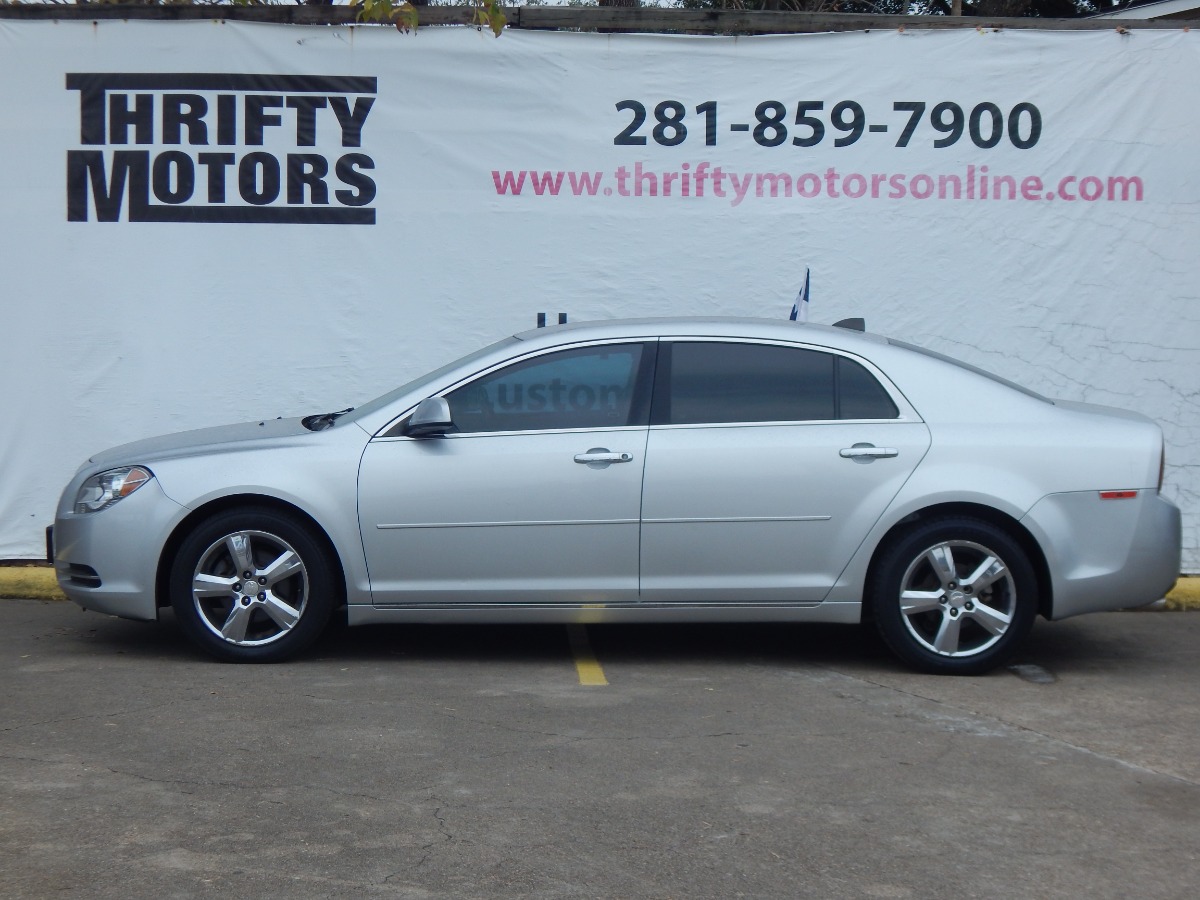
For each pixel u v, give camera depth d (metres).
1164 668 6.64
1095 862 4.11
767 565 6.22
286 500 6.19
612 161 8.77
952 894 3.86
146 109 8.67
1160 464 6.28
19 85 8.65
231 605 6.37
